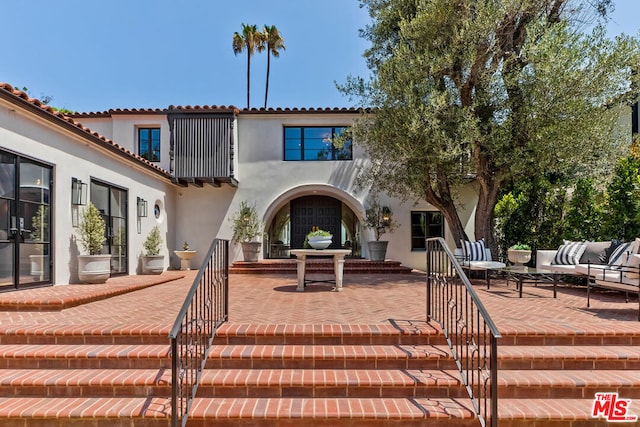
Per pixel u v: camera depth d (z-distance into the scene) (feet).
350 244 53.16
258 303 23.58
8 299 20.48
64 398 13.73
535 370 14.90
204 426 12.75
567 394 13.78
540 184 41.73
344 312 20.59
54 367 14.97
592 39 32.19
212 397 13.84
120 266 36.68
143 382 13.83
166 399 13.64
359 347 15.84
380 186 42.63
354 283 34.30
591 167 39.09
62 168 27.53
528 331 16.30
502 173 36.86
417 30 35.29
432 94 33.22
